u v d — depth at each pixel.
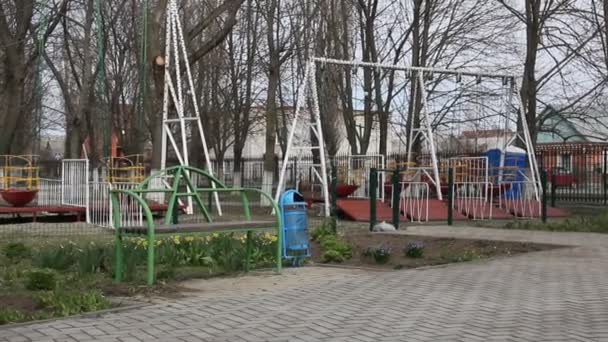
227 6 20.56
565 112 28.16
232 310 6.65
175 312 6.54
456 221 18.25
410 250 10.92
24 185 19.73
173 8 18.80
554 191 22.19
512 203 20.39
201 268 9.48
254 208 21.27
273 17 24.67
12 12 22.92
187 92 30.39
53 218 17.33
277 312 6.57
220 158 43.12
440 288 7.95
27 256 10.25
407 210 18.48
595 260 10.45
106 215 15.12
